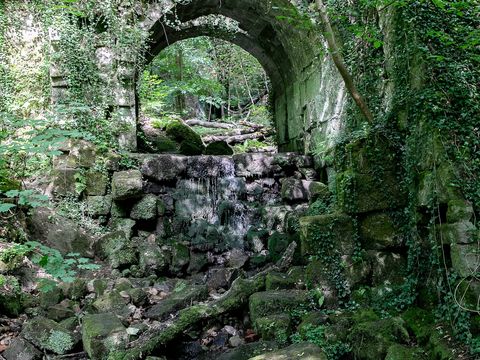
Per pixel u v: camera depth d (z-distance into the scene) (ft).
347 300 16.25
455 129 14.67
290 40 27.91
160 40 31.35
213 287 18.84
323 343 13.65
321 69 25.40
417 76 16.01
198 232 22.15
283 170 25.71
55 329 14.53
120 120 25.00
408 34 16.67
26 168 22.47
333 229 16.66
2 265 16.97
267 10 27.17
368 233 16.71
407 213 16.11
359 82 21.27
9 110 23.54
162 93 45.96
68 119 23.59
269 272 17.52
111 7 24.97
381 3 16.92
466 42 15.65
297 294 16.01
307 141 27.91
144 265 19.57
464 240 13.05
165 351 14.38
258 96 62.39
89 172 22.36
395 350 12.50
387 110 18.20
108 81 24.80
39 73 24.29
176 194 23.36
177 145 35.22
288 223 21.38
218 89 53.06
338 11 22.71
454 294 12.78
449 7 16.79
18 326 15.39
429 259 14.74
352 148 16.92
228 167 24.89
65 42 24.20
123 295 16.98
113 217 22.03
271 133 44.32
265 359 12.40
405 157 16.30
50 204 21.06
